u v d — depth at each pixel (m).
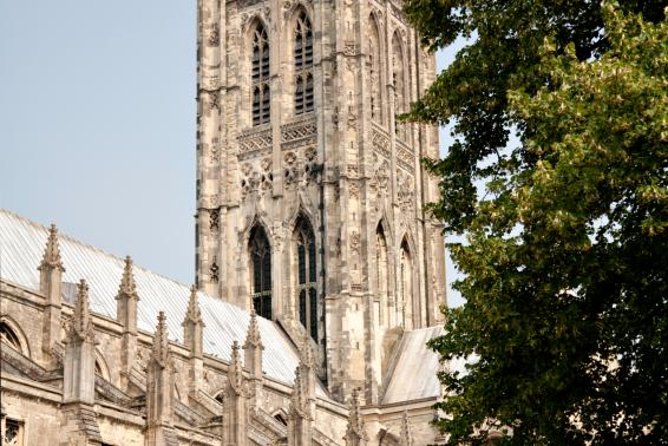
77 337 121.81
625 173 72.50
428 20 94.81
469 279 83.75
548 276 77.38
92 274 173.25
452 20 94.50
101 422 125.94
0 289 143.25
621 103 73.19
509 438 87.56
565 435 81.38
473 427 93.25
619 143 72.50
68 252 171.75
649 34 75.81
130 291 163.12
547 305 77.81
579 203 73.88
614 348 79.19
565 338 76.81
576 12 87.69
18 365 128.38
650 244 74.06
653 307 74.50
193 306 176.12
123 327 161.00
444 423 91.56
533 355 80.44
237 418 147.50
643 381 78.56
